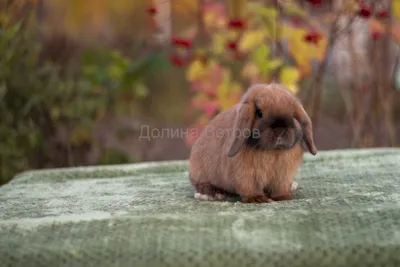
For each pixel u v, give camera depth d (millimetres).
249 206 3561
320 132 8898
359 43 8234
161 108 9930
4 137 6793
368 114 7805
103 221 3197
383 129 7957
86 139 7789
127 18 10016
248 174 3695
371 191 3869
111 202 3957
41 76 7246
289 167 3746
